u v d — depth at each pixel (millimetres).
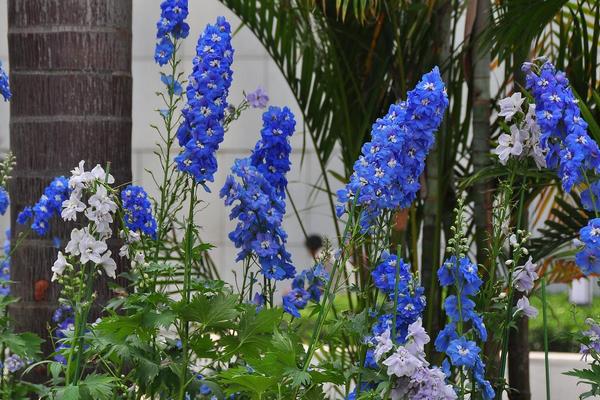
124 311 4496
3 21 13617
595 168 3320
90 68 4555
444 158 5348
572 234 5445
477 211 5062
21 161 4613
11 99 4637
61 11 4551
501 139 3432
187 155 3492
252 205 3762
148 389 3566
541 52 6051
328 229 12484
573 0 6973
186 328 3486
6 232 5289
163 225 4098
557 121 3301
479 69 5152
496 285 3510
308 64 5844
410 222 5555
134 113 13023
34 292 4574
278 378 3270
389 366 2951
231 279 12555
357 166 3287
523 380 5301
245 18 5883
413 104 3227
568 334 3611
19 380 4379
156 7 13148
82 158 4551
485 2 5191
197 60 3529
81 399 3279
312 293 4066
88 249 3324
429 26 5504
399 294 3494
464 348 3248
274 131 3994
